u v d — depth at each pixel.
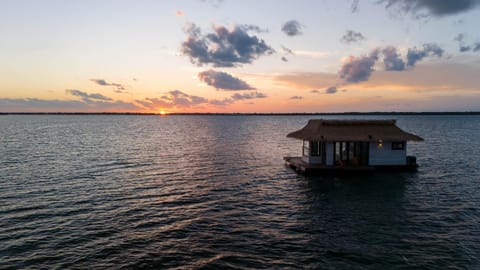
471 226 17.28
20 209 20.08
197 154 45.50
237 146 55.84
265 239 15.74
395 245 14.95
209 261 13.54
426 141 61.62
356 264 13.20
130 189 25.39
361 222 18.03
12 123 151.38
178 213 19.67
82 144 57.06
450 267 12.89
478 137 70.56
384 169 30.83
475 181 27.78
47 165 35.38
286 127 124.81
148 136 77.56
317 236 16.08
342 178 28.92
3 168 33.19
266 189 25.48
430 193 24.02
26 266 13.09
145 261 13.56
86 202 21.75
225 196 23.52
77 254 14.15
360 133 30.94
